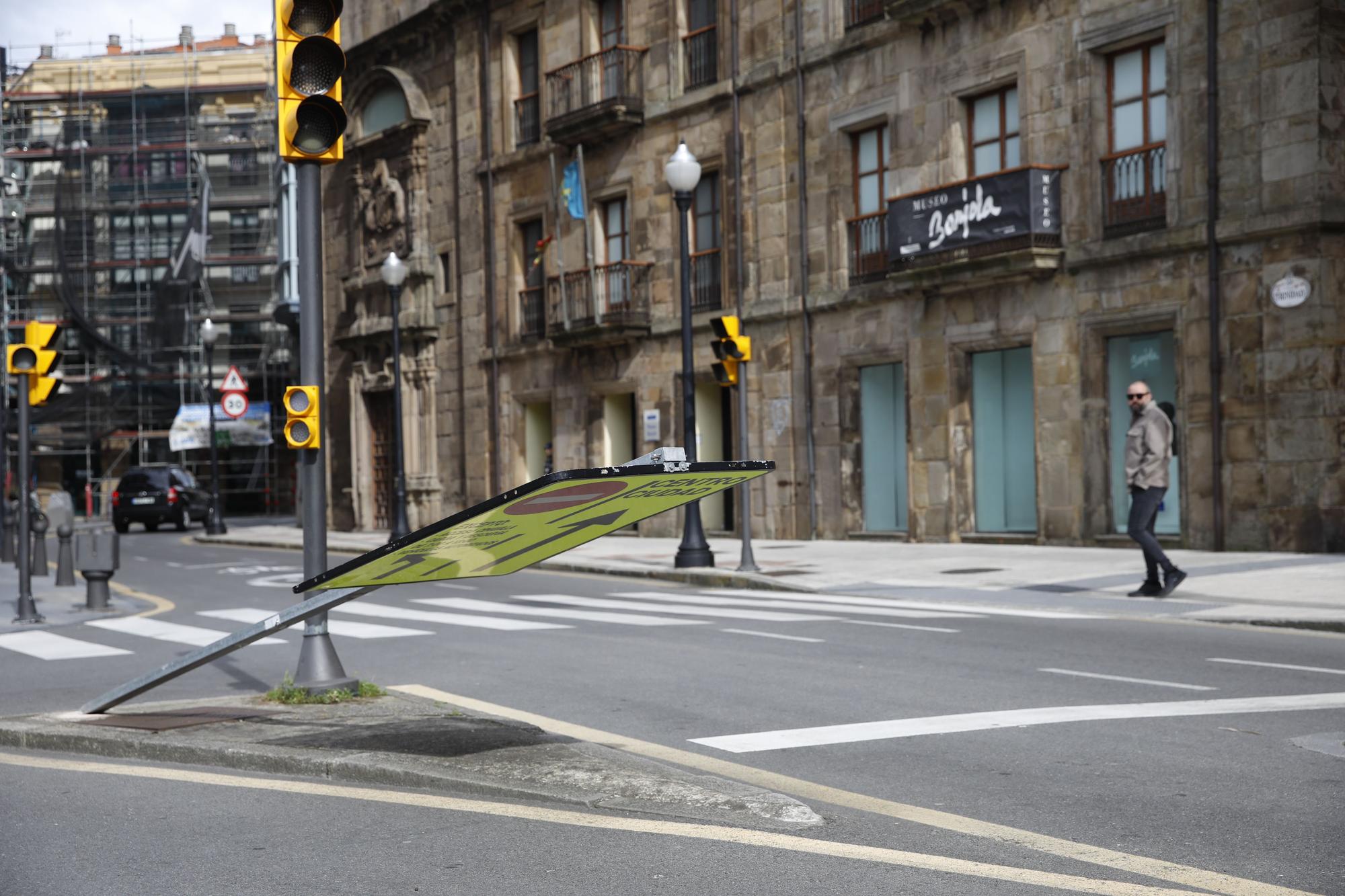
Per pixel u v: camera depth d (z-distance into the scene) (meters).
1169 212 19.61
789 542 25.45
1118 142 20.62
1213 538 19.00
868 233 24.72
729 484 5.63
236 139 63.25
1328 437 17.95
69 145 62.69
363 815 5.64
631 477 4.92
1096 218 20.62
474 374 34.47
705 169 27.88
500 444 33.59
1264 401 18.48
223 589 19.41
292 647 11.90
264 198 63.31
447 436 35.56
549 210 31.78
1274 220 18.20
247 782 6.38
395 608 15.33
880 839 5.08
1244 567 16.30
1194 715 7.43
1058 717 7.49
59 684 10.22
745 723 7.64
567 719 7.93
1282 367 18.28
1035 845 4.96
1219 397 18.95
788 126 26.06
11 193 62.78
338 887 4.64
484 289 34.00
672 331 28.38
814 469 25.69
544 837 5.18
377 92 37.81
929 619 12.80
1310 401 18.02
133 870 4.94
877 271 24.44
